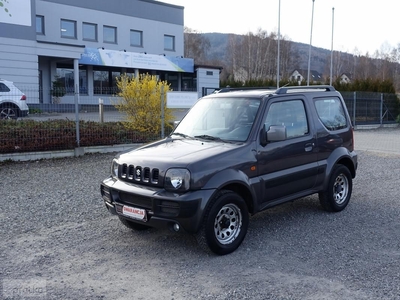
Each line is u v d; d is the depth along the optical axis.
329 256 4.84
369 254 4.90
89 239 5.41
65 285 4.12
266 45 65.94
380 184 8.89
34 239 5.40
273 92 5.84
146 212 4.69
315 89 6.70
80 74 30.89
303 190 5.96
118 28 34.53
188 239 5.41
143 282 4.18
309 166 5.98
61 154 11.24
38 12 29.98
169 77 36.28
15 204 7.00
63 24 31.69
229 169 4.87
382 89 27.88
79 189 8.08
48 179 8.91
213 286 4.08
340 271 4.42
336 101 6.79
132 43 35.84
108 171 9.77
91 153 11.80
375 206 7.06
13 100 15.02
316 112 6.26
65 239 5.41
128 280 4.23
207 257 4.81
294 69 80.12
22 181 8.70
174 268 4.52
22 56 24.38
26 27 24.38
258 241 5.33
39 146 10.95
